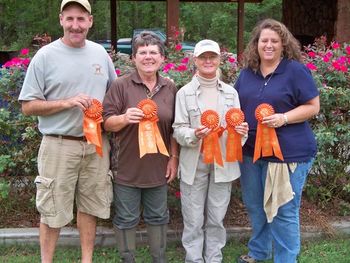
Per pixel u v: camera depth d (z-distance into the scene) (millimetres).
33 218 4320
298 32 10539
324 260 3814
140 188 3291
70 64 3143
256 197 3504
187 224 3428
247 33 18469
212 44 3219
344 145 4402
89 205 3375
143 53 3148
